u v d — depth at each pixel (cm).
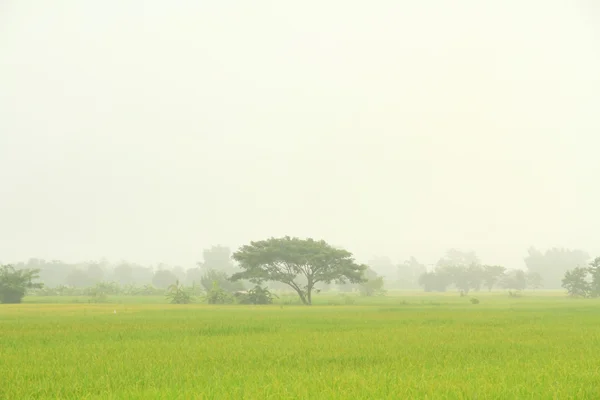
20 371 1535
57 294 11812
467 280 16762
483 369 1498
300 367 1608
